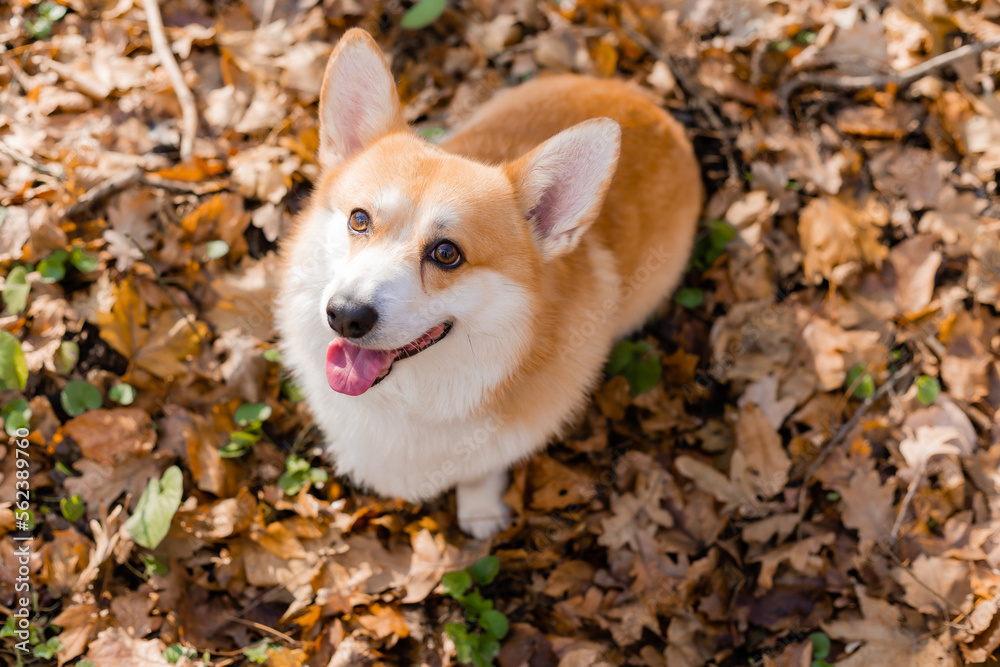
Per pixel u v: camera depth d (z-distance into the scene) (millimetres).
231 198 1250
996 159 1323
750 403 1218
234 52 1358
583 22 1446
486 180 1002
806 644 1111
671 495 1187
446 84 1400
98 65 1322
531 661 1108
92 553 1090
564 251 1019
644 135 1163
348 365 998
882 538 1159
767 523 1169
